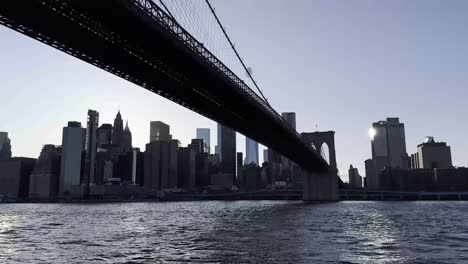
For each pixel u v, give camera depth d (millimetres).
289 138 112000
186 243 34250
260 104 80062
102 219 73688
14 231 48656
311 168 170625
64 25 40562
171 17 46219
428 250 30078
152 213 95188
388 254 28312
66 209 144250
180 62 52562
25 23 39531
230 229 47281
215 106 72938
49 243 35875
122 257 27531
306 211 91750
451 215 74250
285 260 25953
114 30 42656
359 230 45125
